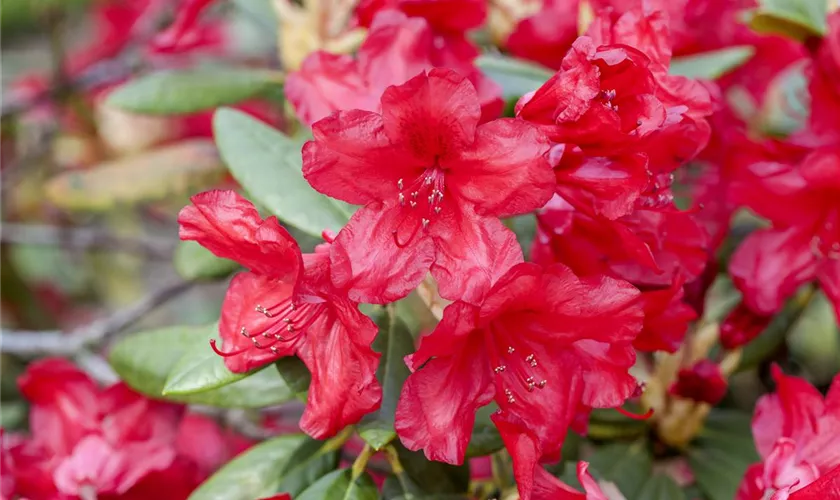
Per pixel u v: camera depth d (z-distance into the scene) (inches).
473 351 18.1
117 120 33.2
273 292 18.8
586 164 17.9
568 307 17.7
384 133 17.6
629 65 17.5
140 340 21.6
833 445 19.7
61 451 23.9
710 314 23.9
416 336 21.1
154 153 30.3
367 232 17.8
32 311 38.4
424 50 19.8
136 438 23.9
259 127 20.7
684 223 19.4
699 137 18.6
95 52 36.4
